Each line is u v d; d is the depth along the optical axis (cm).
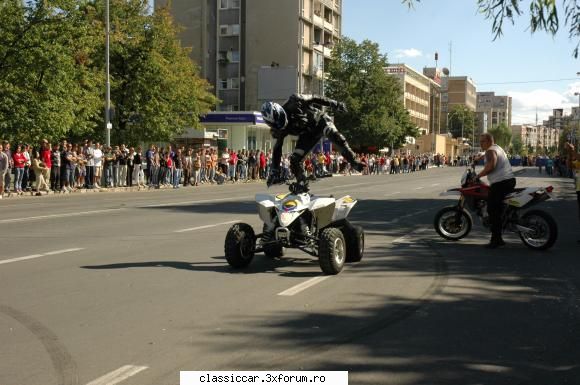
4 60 2805
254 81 6975
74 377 445
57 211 1702
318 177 876
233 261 851
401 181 3981
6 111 2723
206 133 4525
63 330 561
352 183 3662
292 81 6581
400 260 952
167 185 3080
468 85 17375
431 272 857
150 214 1631
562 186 3494
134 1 3994
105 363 474
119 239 1150
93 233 1236
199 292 716
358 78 6850
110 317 605
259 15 6938
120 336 543
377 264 916
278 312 628
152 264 894
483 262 937
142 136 4028
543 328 584
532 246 1056
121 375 449
